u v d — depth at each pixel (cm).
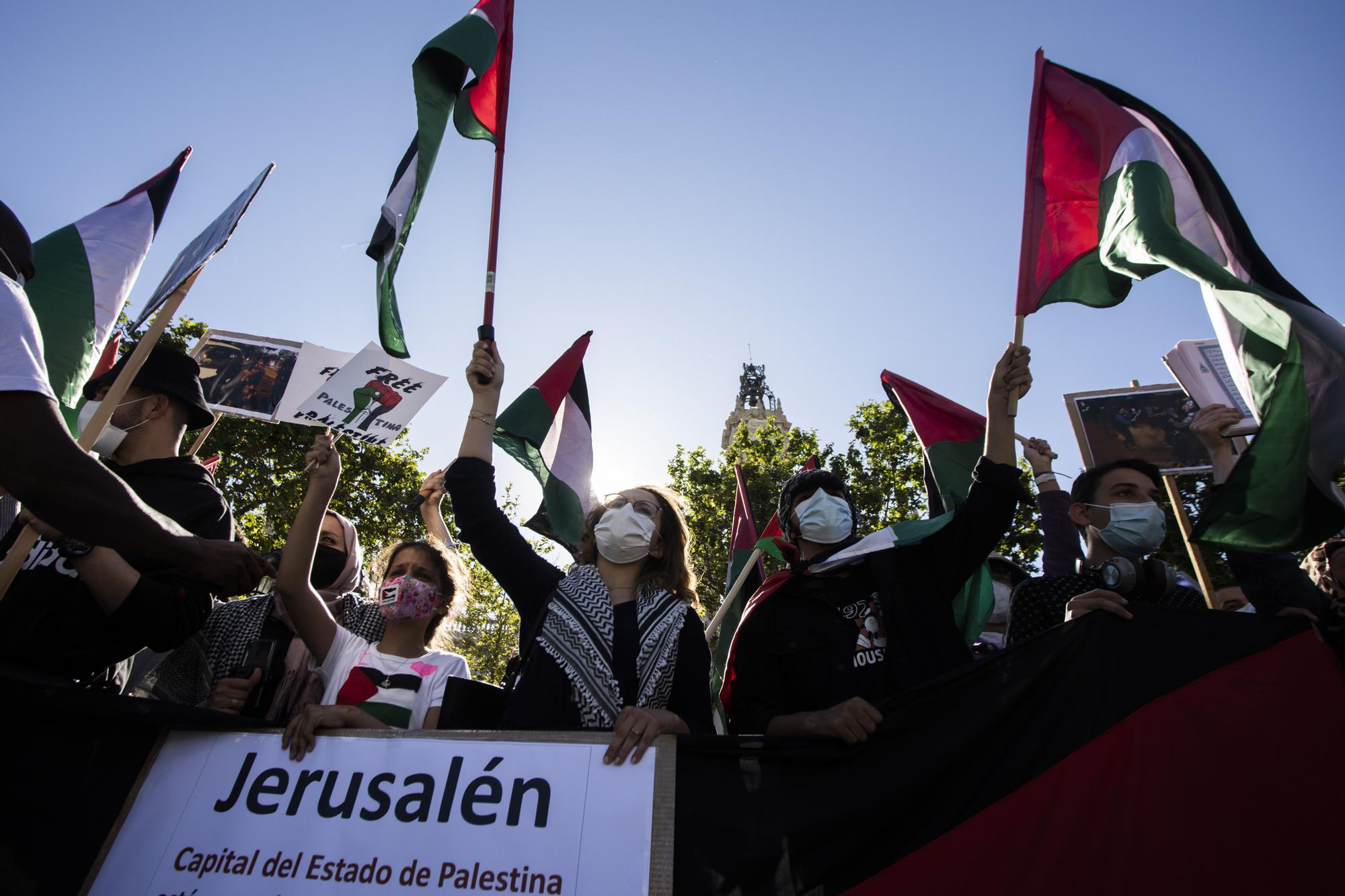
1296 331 316
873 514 2061
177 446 342
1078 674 276
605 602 316
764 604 343
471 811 246
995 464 335
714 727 310
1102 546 376
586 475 439
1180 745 264
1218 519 304
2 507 298
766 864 246
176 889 240
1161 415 596
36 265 352
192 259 339
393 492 1711
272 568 347
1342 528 295
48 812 252
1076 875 249
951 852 253
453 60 388
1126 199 363
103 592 268
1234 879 246
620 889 234
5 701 258
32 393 194
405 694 349
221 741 265
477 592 2350
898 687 306
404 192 367
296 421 453
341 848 243
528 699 295
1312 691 271
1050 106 420
